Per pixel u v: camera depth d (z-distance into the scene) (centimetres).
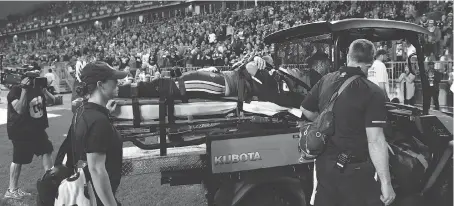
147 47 2658
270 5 2655
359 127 240
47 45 4419
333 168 243
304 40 381
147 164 313
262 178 312
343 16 1878
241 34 2089
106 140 218
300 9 2220
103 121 219
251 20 2344
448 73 1119
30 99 445
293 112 343
